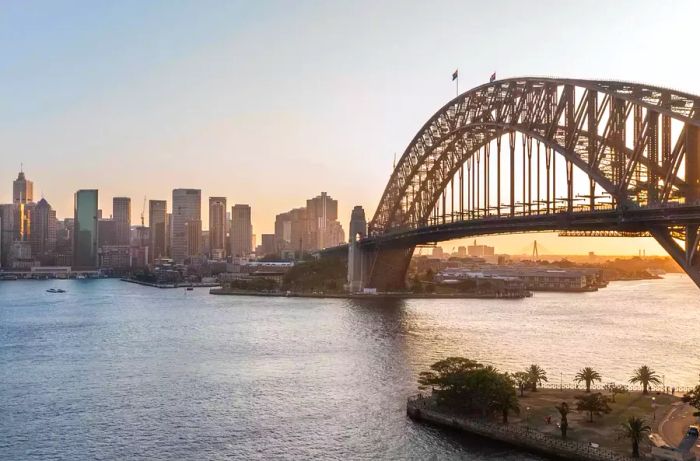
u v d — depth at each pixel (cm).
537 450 8931
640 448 8406
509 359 15038
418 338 18500
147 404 11762
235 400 11925
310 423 10512
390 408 11231
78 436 10106
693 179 9756
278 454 9238
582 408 9750
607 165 12319
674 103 10438
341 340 18325
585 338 18325
